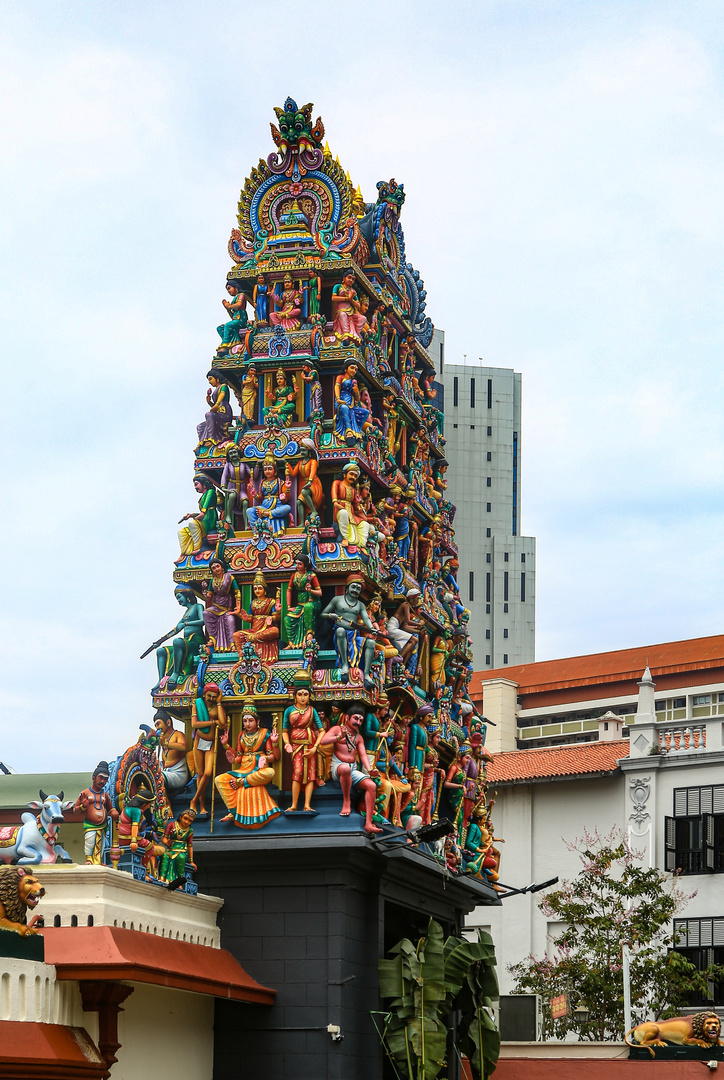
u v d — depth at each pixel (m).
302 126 39.59
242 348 38.38
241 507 37.44
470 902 42.22
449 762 41.16
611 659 89.50
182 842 32.16
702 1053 40.62
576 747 65.44
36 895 25.50
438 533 42.53
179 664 36.06
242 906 34.22
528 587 141.62
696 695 84.81
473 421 143.62
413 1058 33.88
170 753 35.25
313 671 35.09
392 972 34.59
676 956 53.06
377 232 40.62
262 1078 33.12
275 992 33.53
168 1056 31.11
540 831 63.78
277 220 39.38
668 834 59.59
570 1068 41.12
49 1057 24.66
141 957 27.89
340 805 34.16
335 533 37.03
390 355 41.69
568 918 54.59
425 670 40.72
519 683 91.69
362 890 34.91
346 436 37.12
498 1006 55.62
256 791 34.44
